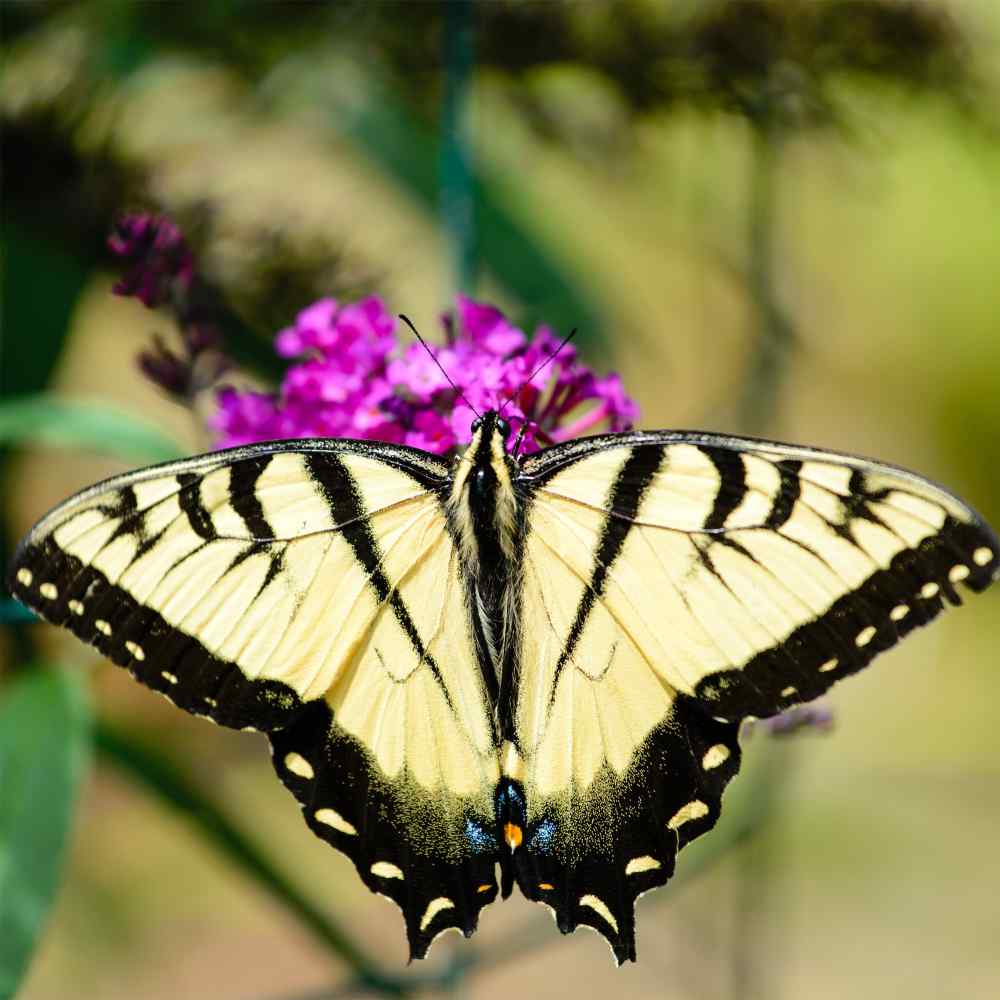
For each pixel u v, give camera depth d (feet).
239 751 3.49
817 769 4.52
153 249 2.51
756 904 2.84
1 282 2.66
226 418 2.52
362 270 2.64
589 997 3.82
